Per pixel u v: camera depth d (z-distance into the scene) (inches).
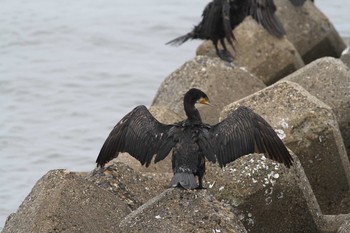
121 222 420.5
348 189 527.2
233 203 470.9
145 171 536.4
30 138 732.7
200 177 412.5
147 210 416.8
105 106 795.4
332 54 800.3
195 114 419.8
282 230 478.6
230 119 408.8
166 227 408.8
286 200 472.7
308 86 580.7
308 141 513.3
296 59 713.0
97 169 482.6
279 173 468.8
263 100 524.4
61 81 849.5
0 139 730.2
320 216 490.6
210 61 615.2
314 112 514.9
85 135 737.6
